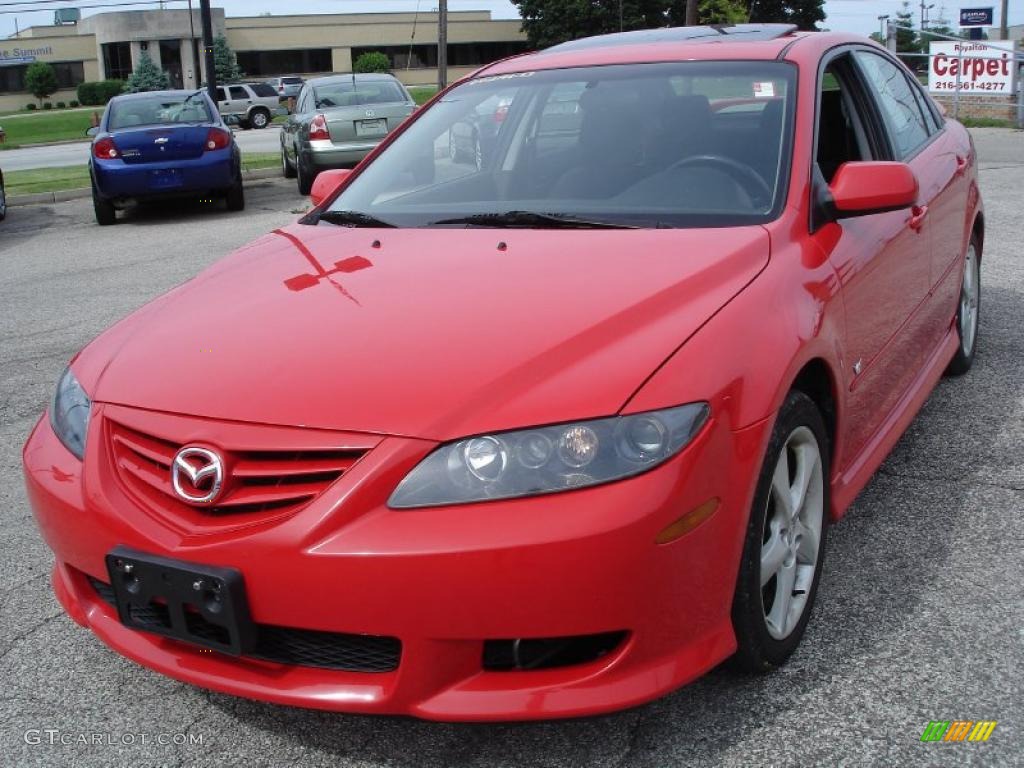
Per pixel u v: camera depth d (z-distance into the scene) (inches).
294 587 83.7
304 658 89.2
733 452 88.5
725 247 107.0
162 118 479.2
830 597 117.1
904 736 92.7
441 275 108.3
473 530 81.1
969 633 108.7
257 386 92.3
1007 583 118.8
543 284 102.2
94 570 95.0
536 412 84.4
